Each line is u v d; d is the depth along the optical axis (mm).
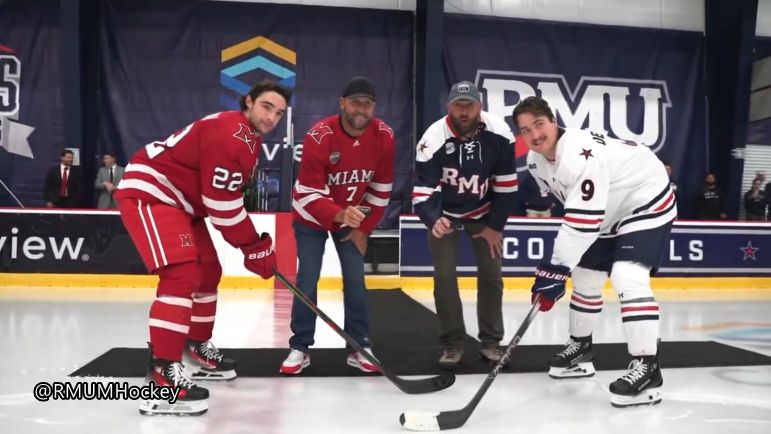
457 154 3297
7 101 9273
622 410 2594
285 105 2629
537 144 2717
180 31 9500
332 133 3053
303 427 2334
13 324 4469
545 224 7406
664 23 10477
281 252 6984
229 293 6500
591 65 10227
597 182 2652
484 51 9977
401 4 9922
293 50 9695
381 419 2439
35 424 2316
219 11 9578
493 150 3307
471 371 3252
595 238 2695
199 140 2541
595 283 3088
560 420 2457
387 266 7211
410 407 2607
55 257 6770
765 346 4039
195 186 2637
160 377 2455
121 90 9422
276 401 2660
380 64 9867
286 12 9680
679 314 5516
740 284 7766
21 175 9320
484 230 3473
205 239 2896
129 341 3898
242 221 2617
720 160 10336
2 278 6707
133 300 5836
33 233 6742
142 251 2492
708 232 7699
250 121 2629
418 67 9734
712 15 10375
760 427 2389
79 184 8344
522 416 2504
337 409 2559
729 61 10117
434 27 9273
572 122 10164
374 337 4238
